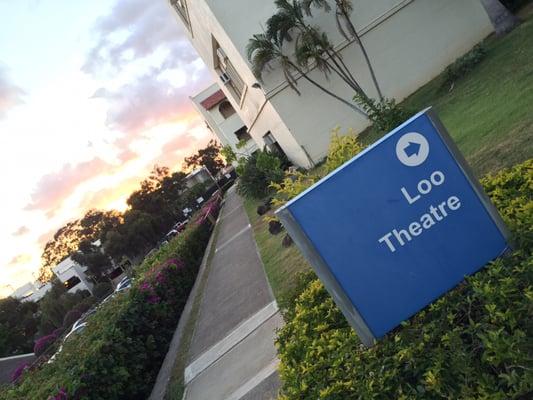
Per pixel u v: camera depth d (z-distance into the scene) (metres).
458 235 2.97
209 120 51.91
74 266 67.31
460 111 11.82
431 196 2.96
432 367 2.46
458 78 15.34
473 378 2.33
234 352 7.35
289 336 4.03
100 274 66.12
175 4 25.97
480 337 2.38
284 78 18.73
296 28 18.39
